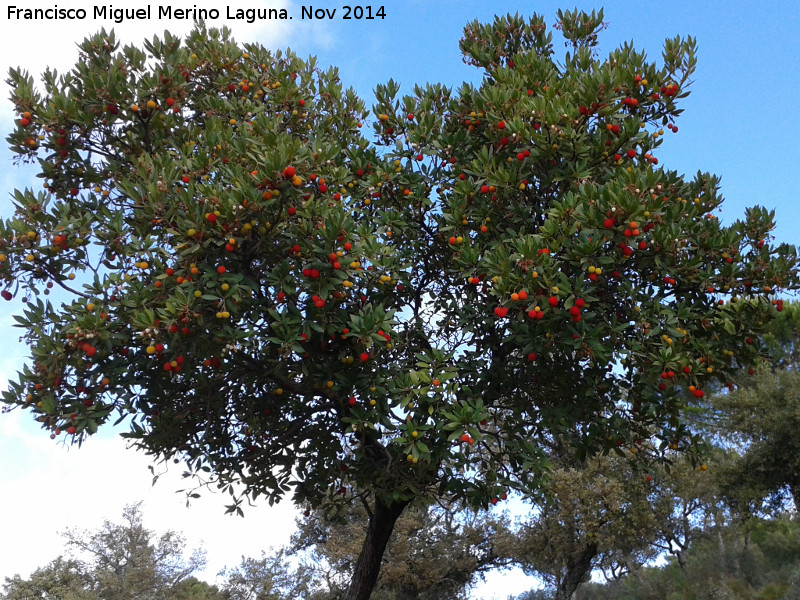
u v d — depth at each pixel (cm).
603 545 1828
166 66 789
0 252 640
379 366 755
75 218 688
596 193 690
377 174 820
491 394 809
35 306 655
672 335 725
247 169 658
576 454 832
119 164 774
